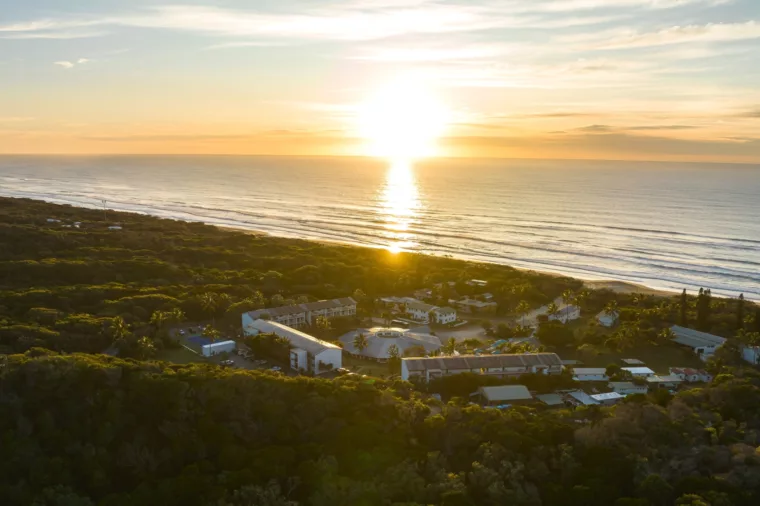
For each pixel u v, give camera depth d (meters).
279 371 134.25
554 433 102.88
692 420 107.12
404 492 91.81
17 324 150.00
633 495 91.56
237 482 92.31
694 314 199.50
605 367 149.88
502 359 138.38
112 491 96.31
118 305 173.88
